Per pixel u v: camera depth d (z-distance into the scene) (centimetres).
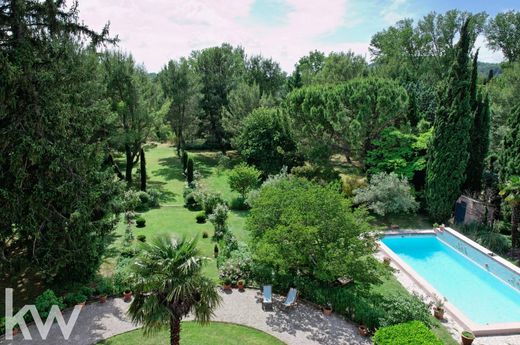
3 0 1518
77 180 1714
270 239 1705
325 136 3259
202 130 5328
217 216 2547
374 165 3166
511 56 5716
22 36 1556
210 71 5250
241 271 1928
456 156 2728
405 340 1262
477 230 2633
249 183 3203
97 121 1902
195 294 1166
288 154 3766
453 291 2038
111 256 2214
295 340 1487
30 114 1563
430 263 2350
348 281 1839
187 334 1514
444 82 2758
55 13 1619
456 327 1636
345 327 1573
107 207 1900
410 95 3416
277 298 1789
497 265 2212
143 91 3788
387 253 2359
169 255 1173
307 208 1727
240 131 4406
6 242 1725
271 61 6575
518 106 2708
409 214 3078
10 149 1569
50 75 1593
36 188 1605
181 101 4584
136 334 1505
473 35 5438
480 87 3069
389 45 6181
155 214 3055
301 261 1738
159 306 1129
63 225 1703
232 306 1720
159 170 4575
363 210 1831
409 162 3100
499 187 2633
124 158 5119
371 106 3025
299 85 6228
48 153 1609
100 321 1586
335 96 3170
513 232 2405
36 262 1678
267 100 4803
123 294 1772
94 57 2475
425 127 3278
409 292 1911
